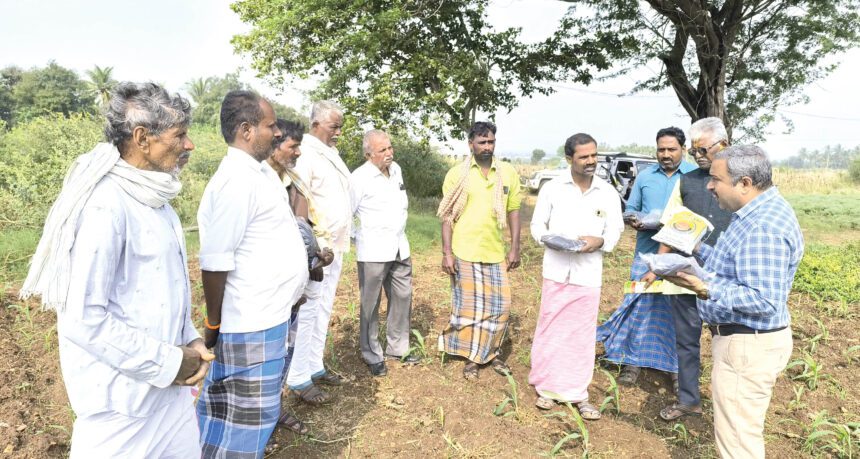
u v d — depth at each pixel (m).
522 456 3.10
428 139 13.32
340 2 10.83
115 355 1.63
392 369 4.14
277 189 2.44
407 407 3.60
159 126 1.69
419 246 8.23
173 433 1.98
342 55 11.59
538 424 3.49
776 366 2.41
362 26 11.20
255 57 12.27
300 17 11.09
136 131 1.67
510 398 3.60
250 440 2.46
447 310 5.46
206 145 14.02
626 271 7.15
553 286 3.58
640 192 4.11
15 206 8.17
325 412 3.51
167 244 1.84
